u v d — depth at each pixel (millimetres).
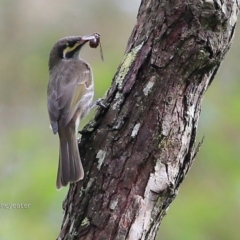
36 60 16219
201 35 7969
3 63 16172
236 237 12047
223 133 13078
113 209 8031
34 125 15094
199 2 7934
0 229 12188
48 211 12250
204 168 12766
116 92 8500
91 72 11289
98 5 16750
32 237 12078
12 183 12828
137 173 8094
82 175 8344
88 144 8500
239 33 14781
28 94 15852
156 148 8109
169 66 8180
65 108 10367
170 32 8141
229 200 12445
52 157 13594
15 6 16828
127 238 7957
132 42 8703
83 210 8195
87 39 11625
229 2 7992
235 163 12773
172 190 8109
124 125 8281
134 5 16797
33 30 16656
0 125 15312
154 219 8094
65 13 16797
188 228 11930
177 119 8188
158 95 8211
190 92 8250
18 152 13938
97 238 8008
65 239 8273
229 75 14375
